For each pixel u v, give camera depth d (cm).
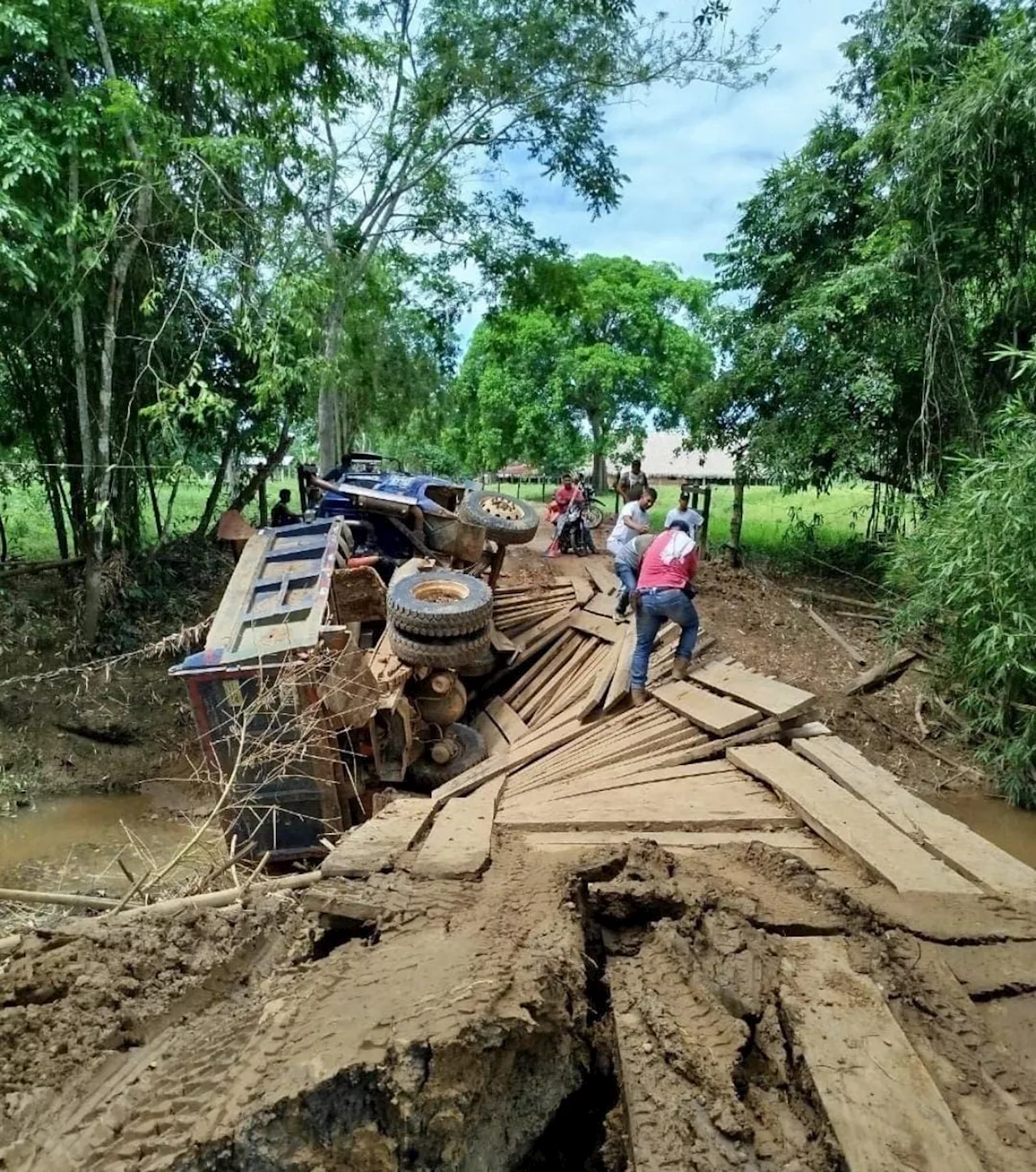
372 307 1922
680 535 728
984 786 744
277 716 598
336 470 1234
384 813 488
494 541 1069
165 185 998
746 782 538
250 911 392
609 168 1705
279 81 1149
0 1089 277
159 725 987
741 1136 234
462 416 3784
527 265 1772
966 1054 255
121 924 374
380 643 786
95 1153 241
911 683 899
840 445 1282
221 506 1941
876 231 1252
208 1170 228
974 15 1218
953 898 348
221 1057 273
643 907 344
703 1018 279
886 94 1207
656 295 2852
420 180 1583
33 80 1004
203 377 1261
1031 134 981
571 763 610
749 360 1385
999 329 1188
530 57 1516
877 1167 207
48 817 818
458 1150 238
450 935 322
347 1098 233
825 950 311
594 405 2997
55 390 1170
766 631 1046
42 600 1128
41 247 912
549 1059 264
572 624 1022
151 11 941
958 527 762
